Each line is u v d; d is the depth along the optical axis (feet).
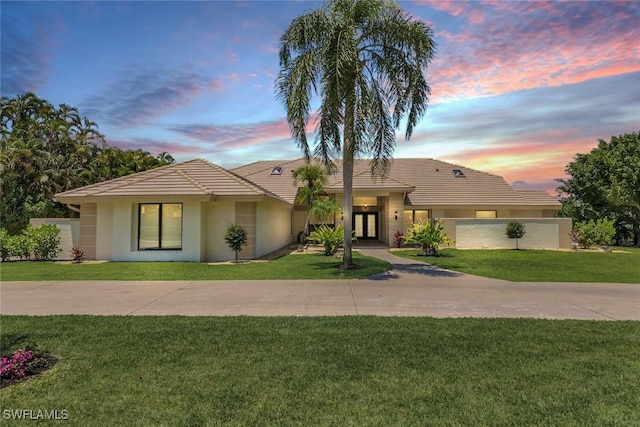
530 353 16.10
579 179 98.43
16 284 34.42
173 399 12.01
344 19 38.88
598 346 16.99
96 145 127.54
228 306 25.68
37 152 96.22
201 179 55.52
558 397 12.16
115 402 11.83
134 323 20.83
